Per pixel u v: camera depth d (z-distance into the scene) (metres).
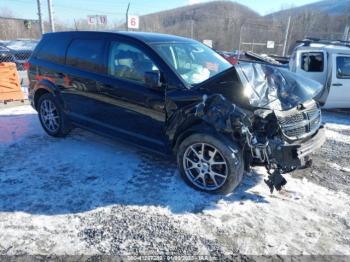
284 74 4.14
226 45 39.56
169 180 4.00
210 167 3.63
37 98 5.59
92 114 4.71
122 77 4.23
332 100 7.79
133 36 4.27
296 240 2.98
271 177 3.41
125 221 3.18
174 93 3.73
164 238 2.95
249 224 3.18
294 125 3.55
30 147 5.02
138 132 4.21
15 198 3.54
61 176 4.07
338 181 4.18
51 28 9.96
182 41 4.67
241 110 3.34
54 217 3.22
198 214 3.32
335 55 7.60
